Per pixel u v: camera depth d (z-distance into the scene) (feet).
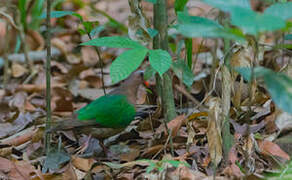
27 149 34.63
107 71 55.36
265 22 18.24
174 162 26.96
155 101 40.09
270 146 30.81
